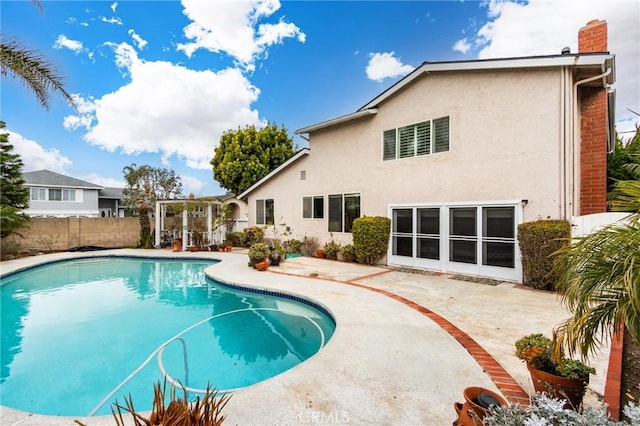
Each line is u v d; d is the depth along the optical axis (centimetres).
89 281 1168
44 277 1236
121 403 419
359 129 1311
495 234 923
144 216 1969
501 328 545
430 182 1075
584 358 271
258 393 347
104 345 612
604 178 900
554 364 305
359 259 1239
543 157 847
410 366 410
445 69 999
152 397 435
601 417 218
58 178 3125
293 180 1633
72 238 1781
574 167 834
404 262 1145
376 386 362
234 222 2089
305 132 1528
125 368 521
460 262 999
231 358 560
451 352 451
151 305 873
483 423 228
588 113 923
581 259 259
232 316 771
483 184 950
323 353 450
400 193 1164
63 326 717
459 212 1002
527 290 796
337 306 679
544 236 779
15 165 1616
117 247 1908
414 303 698
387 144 1213
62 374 502
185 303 888
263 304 850
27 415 320
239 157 2472
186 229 1770
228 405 325
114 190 3756
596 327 255
